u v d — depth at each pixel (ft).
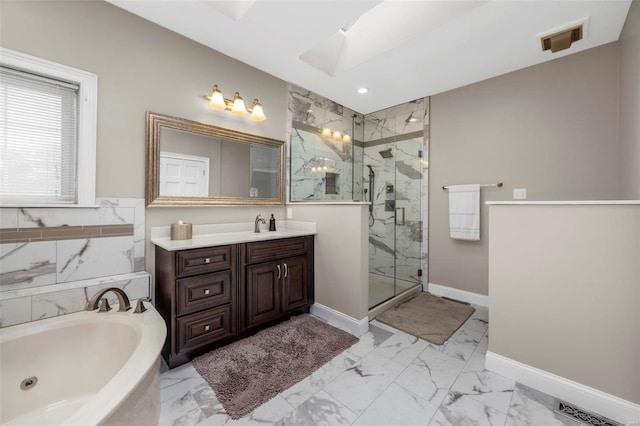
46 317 5.03
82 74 5.57
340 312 7.57
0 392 4.27
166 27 6.68
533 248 5.00
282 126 9.38
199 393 4.83
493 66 8.21
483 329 7.43
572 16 6.05
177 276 5.52
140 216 6.35
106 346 5.02
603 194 7.10
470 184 9.32
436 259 10.38
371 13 7.70
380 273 10.02
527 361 5.08
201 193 7.35
